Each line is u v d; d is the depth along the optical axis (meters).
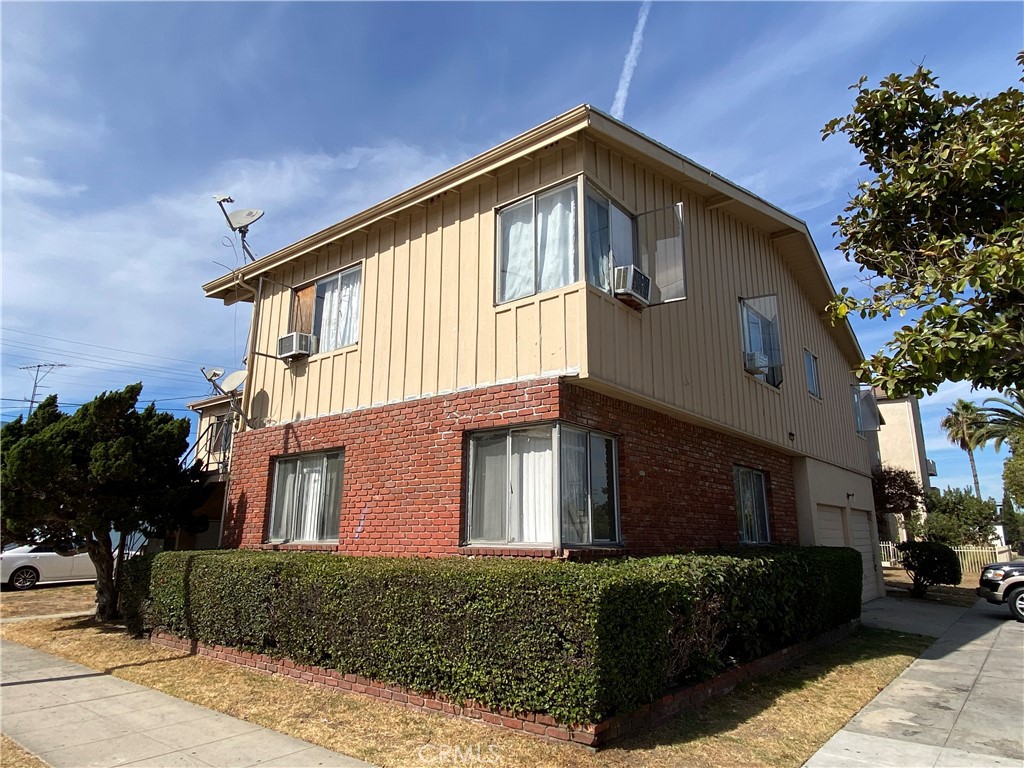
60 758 5.20
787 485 13.49
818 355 16.00
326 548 9.51
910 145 7.00
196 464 12.62
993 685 8.04
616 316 7.98
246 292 12.95
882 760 5.40
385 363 9.44
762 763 5.15
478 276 8.52
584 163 7.88
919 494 22.97
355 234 10.45
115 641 9.91
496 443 7.93
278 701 6.60
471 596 5.89
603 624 5.19
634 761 4.98
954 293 5.61
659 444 8.98
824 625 10.25
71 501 10.51
